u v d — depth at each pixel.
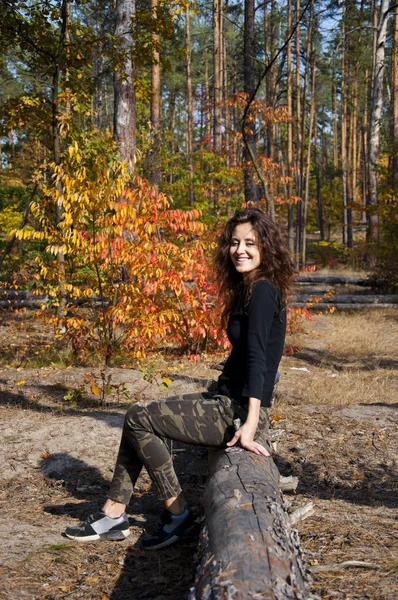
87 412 6.07
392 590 2.54
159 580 2.94
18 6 10.31
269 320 2.92
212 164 23.25
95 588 2.88
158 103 24.48
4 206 21.39
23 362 8.84
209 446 3.09
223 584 1.95
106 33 11.16
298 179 37.84
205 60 45.47
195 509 3.73
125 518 3.40
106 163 7.91
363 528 3.43
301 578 2.19
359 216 51.38
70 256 8.31
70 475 4.60
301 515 3.41
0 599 2.71
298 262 28.39
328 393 7.34
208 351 9.91
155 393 6.91
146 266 8.11
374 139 24.55
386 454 5.00
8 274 15.43
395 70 26.16
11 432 5.40
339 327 14.14
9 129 11.00
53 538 3.44
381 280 19.11
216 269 3.19
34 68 11.28
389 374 9.23
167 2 11.01
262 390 2.94
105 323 8.19
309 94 45.16
